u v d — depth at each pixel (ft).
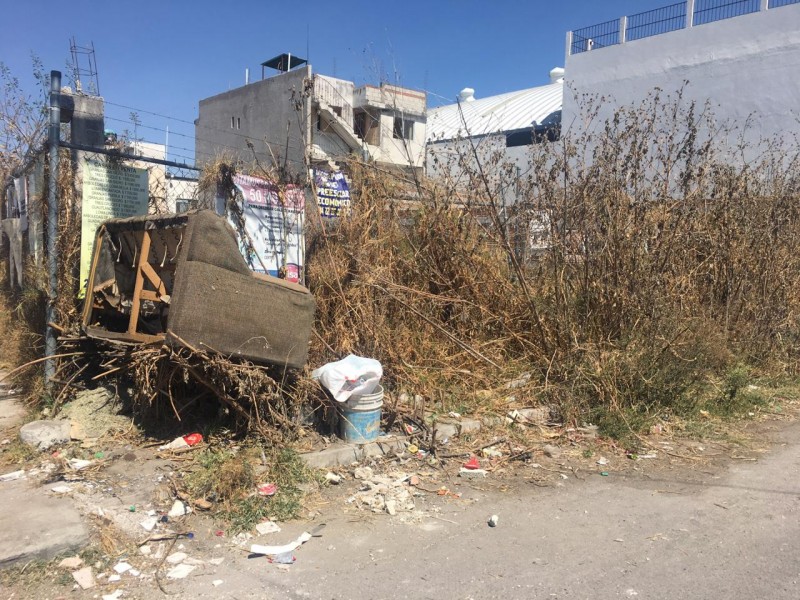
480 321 24.44
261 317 15.72
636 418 20.01
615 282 23.16
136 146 34.76
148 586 10.79
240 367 15.43
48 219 19.20
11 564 11.08
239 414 16.58
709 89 73.77
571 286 23.77
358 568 11.57
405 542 12.63
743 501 14.97
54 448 16.25
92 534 12.25
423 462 16.90
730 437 19.76
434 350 22.56
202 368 15.44
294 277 22.47
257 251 21.52
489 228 25.08
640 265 23.12
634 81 81.00
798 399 24.70
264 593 10.69
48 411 18.17
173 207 24.70
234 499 13.78
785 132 64.80
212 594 10.62
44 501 13.42
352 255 22.62
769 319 28.04
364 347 20.93
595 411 20.25
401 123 29.17
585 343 22.15
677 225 23.50
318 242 23.41
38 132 22.97
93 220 20.10
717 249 27.50
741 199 28.07
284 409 16.85
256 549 11.95
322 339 20.67
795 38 66.59
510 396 21.30
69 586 10.70
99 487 14.24
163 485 14.32
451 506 14.44
